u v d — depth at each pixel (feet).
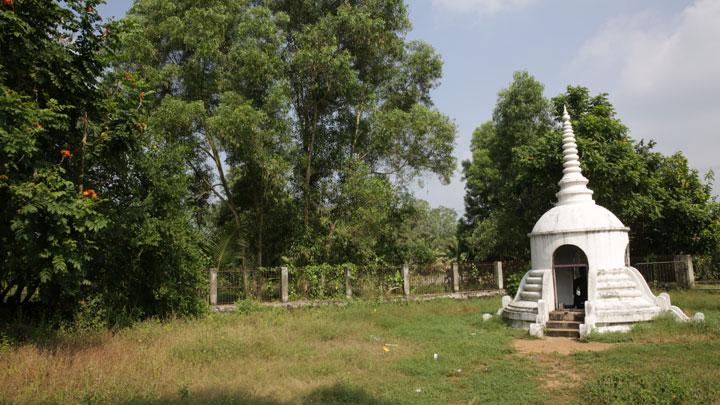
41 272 31.40
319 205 74.18
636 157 66.54
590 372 29.50
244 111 57.57
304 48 66.49
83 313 41.52
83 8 36.09
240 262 70.49
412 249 80.33
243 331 39.75
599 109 73.36
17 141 28.55
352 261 70.95
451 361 33.30
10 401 23.54
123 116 39.06
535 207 77.20
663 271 67.41
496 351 36.22
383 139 73.77
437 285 72.38
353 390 26.40
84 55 36.96
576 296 52.70
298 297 63.00
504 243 82.94
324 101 71.97
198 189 71.10
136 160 45.14
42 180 31.81
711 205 71.97
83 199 32.22
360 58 75.20
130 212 42.09
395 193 75.56
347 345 38.22
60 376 26.78
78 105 36.81
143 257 46.91
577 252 53.21
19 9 32.71
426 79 80.84
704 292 61.11
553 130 76.54
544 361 33.01
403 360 33.42
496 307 60.13
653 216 66.74
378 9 73.26
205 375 29.07
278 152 63.93
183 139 62.75
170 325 42.39
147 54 63.10
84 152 36.88
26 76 33.86
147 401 23.68
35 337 34.50
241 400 24.13
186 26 62.49
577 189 48.88
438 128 73.67
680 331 38.58
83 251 34.65
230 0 65.21
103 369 28.45
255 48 62.59
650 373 27.63
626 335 38.70
